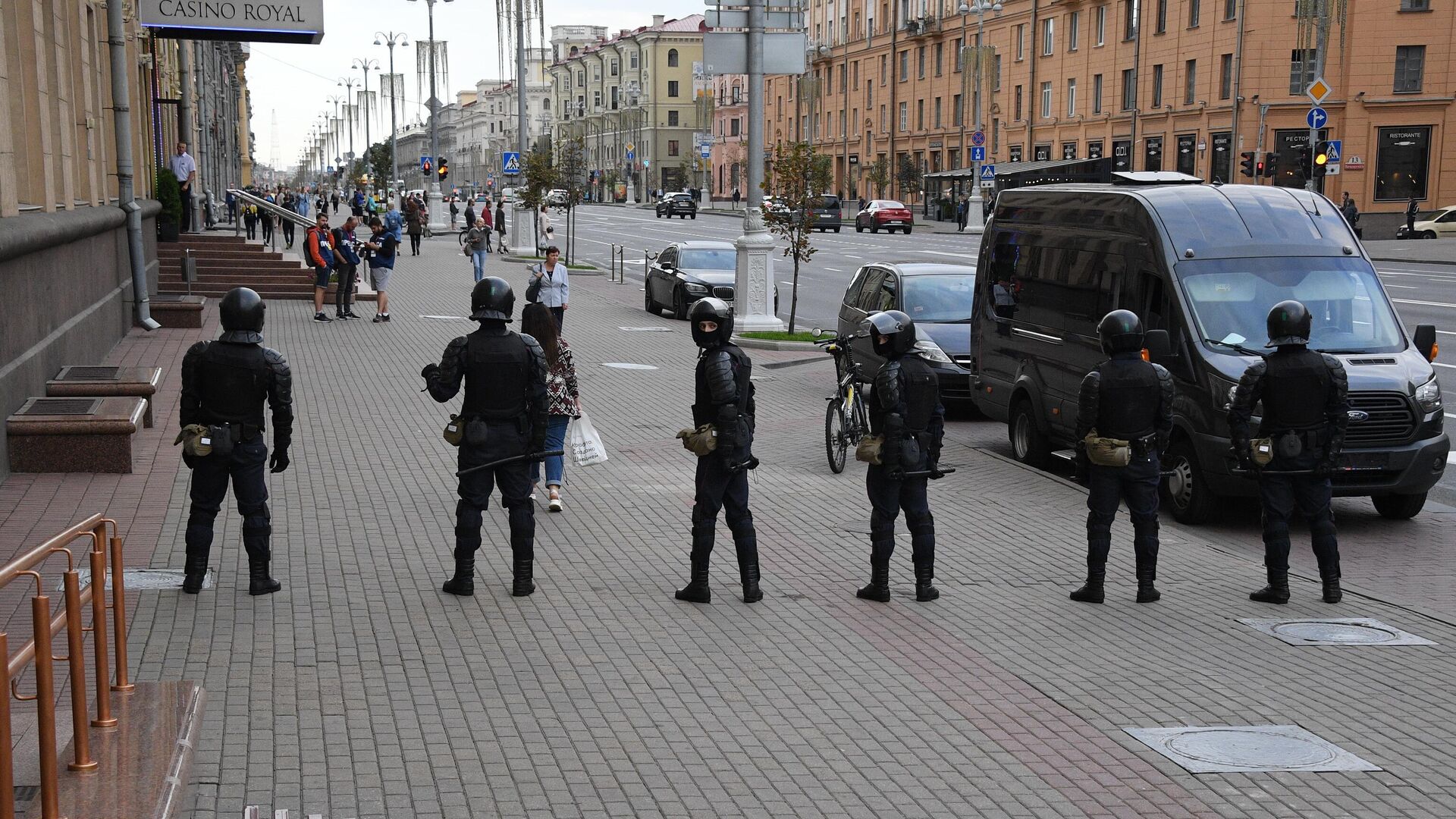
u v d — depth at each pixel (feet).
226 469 26.76
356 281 95.76
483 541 32.63
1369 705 22.47
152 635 24.18
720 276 90.63
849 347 44.11
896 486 28.45
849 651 25.02
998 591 29.89
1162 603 29.07
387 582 28.60
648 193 469.98
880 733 20.70
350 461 41.88
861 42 326.24
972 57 236.22
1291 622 27.73
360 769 18.54
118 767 16.34
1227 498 41.45
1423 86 186.50
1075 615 27.96
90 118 61.31
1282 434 28.86
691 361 71.26
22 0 47.44
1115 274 41.19
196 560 26.91
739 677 23.30
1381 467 35.83
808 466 44.57
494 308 27.17
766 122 406.21
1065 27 236.02
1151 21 209.97
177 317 73.26
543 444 27.86
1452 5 184.96
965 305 58.18
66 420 37.45
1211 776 19.21
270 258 99.60
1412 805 18.25
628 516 36.24
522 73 165.37
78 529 16.21
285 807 17.19
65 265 49.67
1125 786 18.79
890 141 309.01
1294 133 187.62
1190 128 200.64
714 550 32.94
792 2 80.38
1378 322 38.75
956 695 22.65
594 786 18.29
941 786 18.66
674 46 471.21
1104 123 223.30
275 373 26.61
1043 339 44.88
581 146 302.04
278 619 25.54
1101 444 28.30
